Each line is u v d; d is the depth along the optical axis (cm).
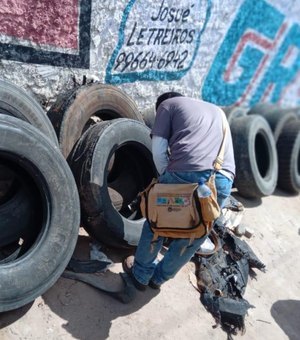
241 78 762
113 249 393
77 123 414
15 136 291
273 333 389
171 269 347
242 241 471
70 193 318
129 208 418
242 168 571
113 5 487
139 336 326
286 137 674
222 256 437
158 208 306
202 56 652
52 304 316
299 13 844
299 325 416
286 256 513
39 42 431
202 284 392
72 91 424
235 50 716
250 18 718
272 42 803
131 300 346
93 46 485
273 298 434
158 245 336
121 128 390
